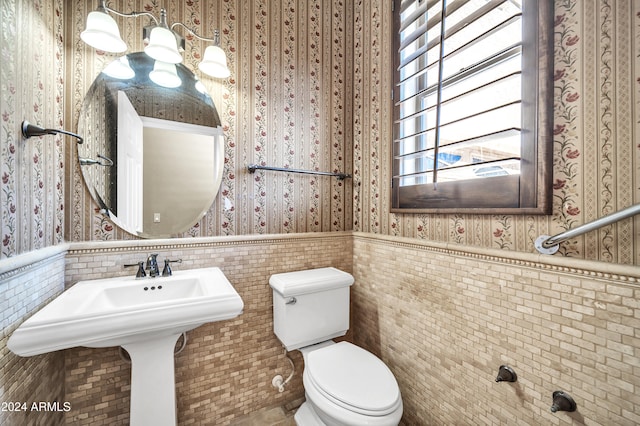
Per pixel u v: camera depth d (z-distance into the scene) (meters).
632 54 0.68
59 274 1.03
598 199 0.74
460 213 1.10
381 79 1.54
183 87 1.30
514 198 0.92
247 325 1.42
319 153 1.66
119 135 1.18
